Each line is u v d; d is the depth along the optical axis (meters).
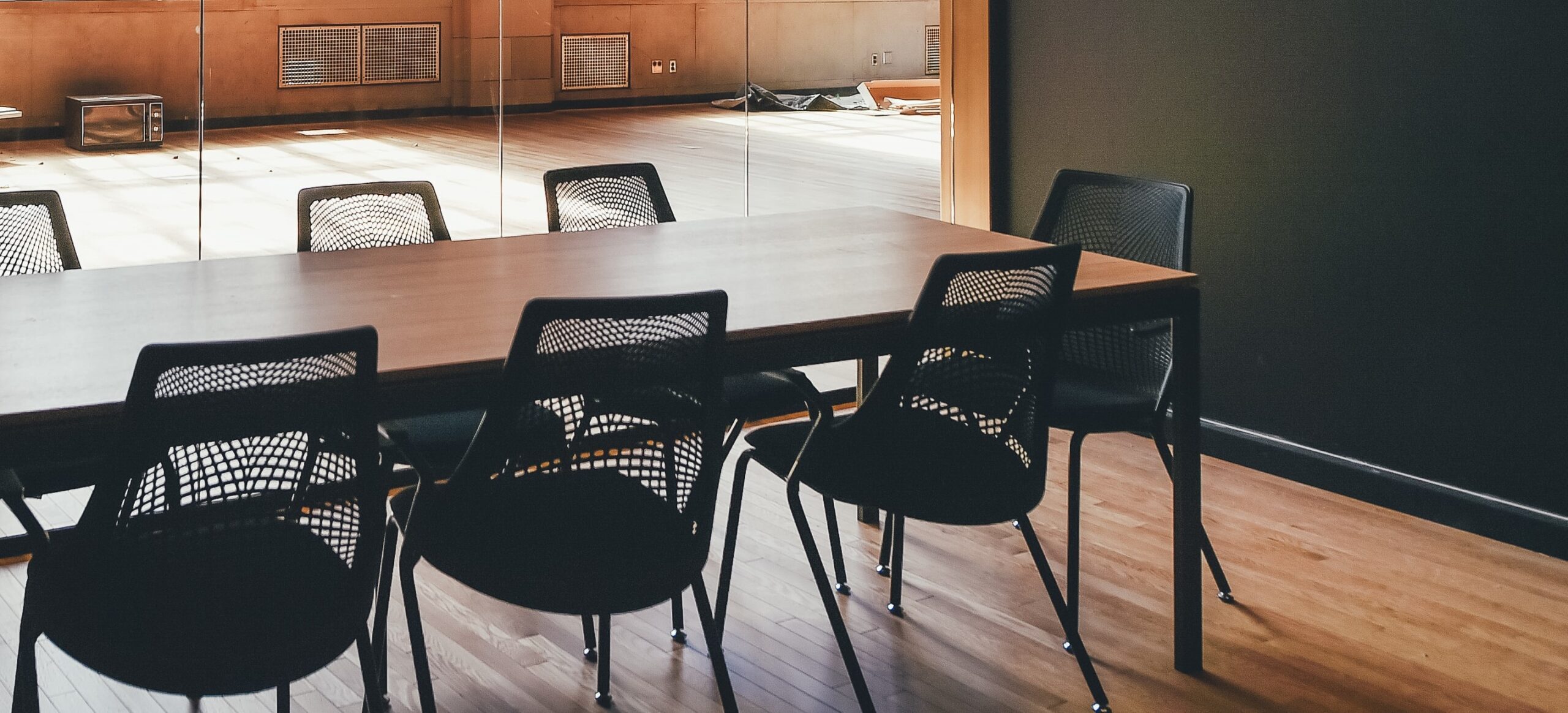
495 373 2.45
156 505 2.08
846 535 4.13
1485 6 3.93
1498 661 3.31
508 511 2.40
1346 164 4.33
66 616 2.14
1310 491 4.52
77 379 2.25
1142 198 3.84
